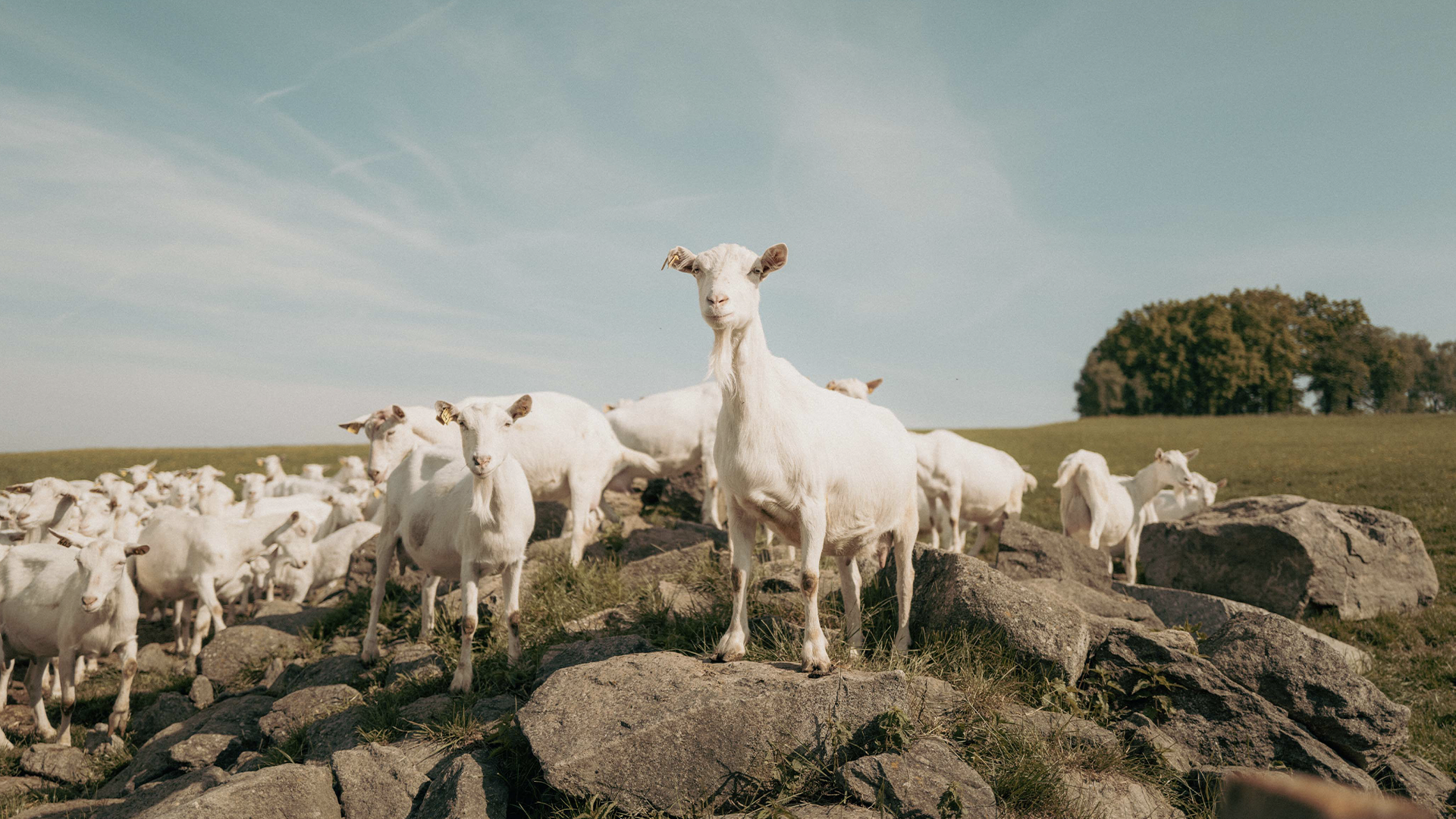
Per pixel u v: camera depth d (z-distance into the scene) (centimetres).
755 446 560
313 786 496
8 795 727
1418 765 621
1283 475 2477
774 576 793
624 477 1492
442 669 748
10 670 1010
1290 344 7475
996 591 645
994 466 1358
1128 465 3189
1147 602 872
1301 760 564
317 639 975
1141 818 502
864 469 622
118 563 837
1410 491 1941
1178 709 600
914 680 559
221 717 748
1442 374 9712
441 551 788
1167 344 7394
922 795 450
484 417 691
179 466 3675
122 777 715
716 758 482
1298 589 1105
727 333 545
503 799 498
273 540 1175
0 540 1130
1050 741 542
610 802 473
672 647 667
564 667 600
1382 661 980
